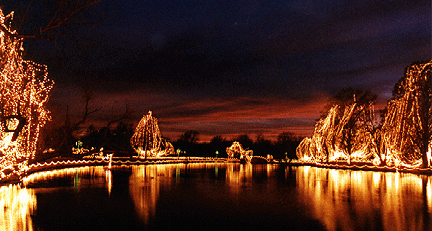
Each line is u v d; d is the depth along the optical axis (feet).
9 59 54.44
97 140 200.44
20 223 29.86
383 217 33.58
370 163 135.13
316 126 164.04
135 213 34.83
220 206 39.81
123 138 212.23
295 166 169.99
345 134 144.87
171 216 33.55
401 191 55.36
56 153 90.79
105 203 40.91
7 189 54.44
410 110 107.76
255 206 40.01
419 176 90.99
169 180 73.92
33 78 59.11
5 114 56.08
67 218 32.04
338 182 72.49
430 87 104.78
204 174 96.27
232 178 82.79
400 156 110.22
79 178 74.84
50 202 41.29
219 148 307.78
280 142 288.30
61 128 103.09
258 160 229.66
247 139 316.19
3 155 60.49
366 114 143.13
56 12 31.42
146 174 91.20
